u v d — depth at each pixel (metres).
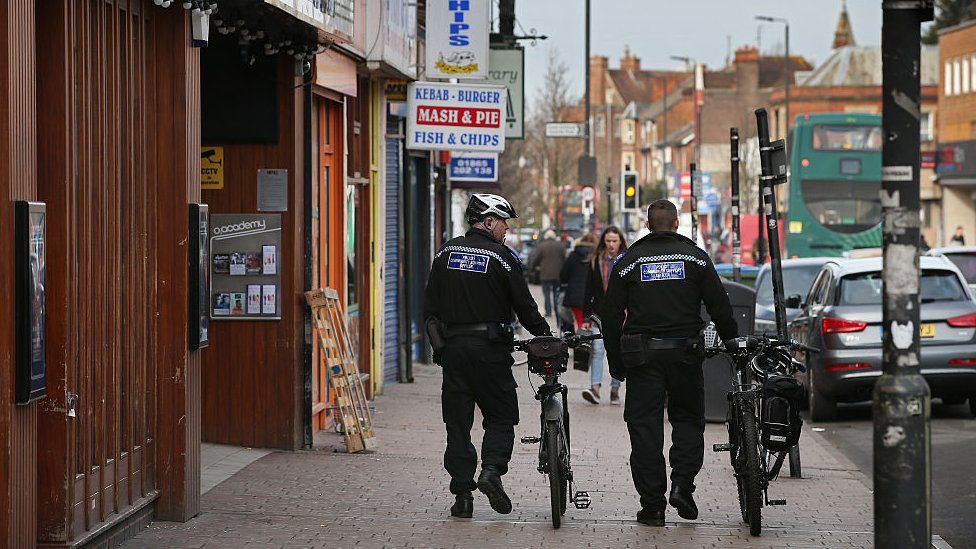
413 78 34.53
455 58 33.47
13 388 12.73
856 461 26.38
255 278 23.70
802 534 17.52
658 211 17.92
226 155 23.66
